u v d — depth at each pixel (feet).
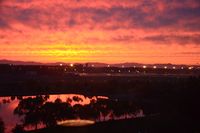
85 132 270.26
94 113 339.16
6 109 440.45
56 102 388.16
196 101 379.14
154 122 309.01
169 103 419.74
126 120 317.01
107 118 345.72
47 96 562.25
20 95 636.07
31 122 305.73
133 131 276.41
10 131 286.05
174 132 279.49
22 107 406.41
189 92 417.08
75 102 503.20
